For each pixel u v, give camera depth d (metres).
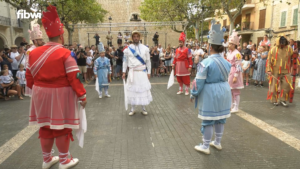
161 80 11.75
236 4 15.09
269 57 6.25
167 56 13.59
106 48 13.48
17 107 6.60
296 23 18.31
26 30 12.41
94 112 5.88
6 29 22.92
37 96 2.74
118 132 4.41
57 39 2.81
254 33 23.52
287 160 3.25
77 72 2.72
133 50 5.40
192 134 4.27
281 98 6.25
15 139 4.13
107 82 7.66
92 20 21.59
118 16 30.09
